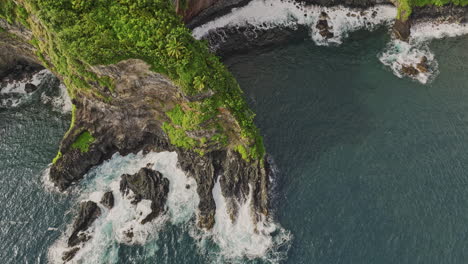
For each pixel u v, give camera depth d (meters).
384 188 54.94
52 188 57.22
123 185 56.50
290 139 60.81
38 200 55.88
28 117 65.69
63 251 50.81
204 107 51.69
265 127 62.31
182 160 58.00
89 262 50.19
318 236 51.31
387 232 50.94
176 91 51.94
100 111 57.28
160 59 47.97
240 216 54.03
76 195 56.72
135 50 47.62
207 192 55.22
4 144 62.00
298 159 58.62
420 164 57.03
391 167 56.97
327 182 56.12
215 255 50.62
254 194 54.66
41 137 63.03
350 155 58.53
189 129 54.25
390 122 62.06
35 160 60.12
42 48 56.59
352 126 61.84
